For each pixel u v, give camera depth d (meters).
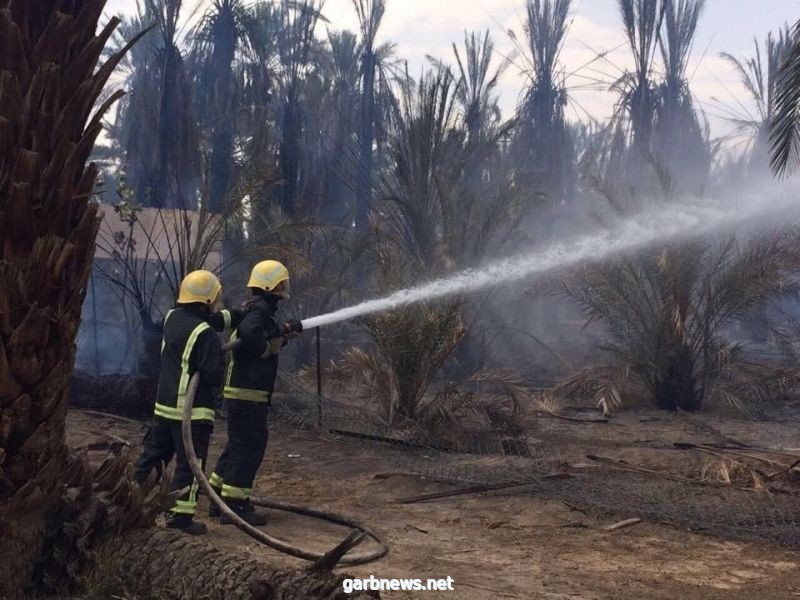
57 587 4.69
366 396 11.82
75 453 5.28
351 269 16.94
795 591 5.46
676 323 13.20
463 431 10.82
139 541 4.77
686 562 6.07
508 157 21.17
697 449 10.18
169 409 6.21
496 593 5.24
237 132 18.28
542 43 23.25
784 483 8.41
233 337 6.84
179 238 14.20
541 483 8.13
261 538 5.07
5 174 4.46
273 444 10.16
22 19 4.52
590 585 5.47
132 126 17.62
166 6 17.52
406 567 5.74
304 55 20.12
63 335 4.64
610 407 12.76
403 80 15.89
